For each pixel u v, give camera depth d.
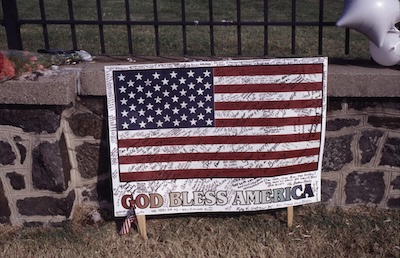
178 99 3.67
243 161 3.74
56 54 4.08
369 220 3.91
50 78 3.60
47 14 9.57
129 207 3.79
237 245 3.71
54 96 3.56
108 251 3.70
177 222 3.94
